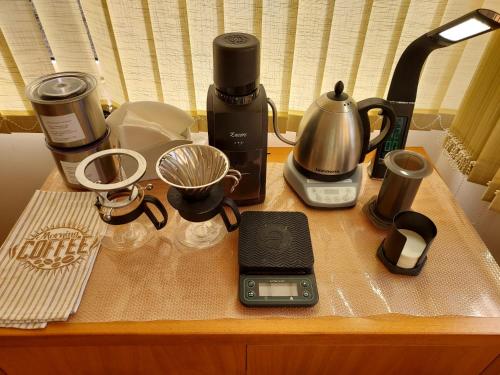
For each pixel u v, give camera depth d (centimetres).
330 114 80
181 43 96
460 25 68
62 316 66
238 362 77
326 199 88
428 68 100
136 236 81
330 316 68
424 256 75
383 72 101
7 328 65
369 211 87
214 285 73
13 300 68
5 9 91
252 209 90
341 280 74
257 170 83
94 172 83
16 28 94
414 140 121
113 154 73
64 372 79
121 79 101
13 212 139
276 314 69
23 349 70
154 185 94
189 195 69
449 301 71
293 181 93
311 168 88
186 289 72
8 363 74
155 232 83
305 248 76
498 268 77
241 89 73
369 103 81
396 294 72
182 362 76
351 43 96
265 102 76
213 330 66
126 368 78
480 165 97
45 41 98
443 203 92
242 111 74
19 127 110
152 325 67
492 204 98
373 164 97
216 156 73
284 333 66
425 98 106
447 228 85
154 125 88
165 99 107
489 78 91
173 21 93
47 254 76
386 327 67
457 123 103
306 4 91
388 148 93
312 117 84
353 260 78
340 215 88
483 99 94
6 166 126
